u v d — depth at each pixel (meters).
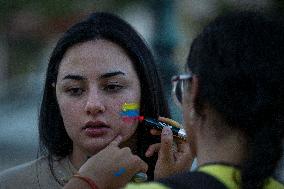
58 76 5.67
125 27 5.75
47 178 5.91
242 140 4.00
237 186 3.90
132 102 5.66
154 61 5.94
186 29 22.19
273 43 3.99
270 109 3.94
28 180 5.93
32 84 24.72
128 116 5.59
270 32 4.02
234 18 4.08
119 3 27.16
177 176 3.94
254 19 4.06
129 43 5.66
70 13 29.56
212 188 3.85
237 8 4.38
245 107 3.92
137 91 5.74
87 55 5.54
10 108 23.33
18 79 29.44
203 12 21.69
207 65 4.01
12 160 21.44
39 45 31.27
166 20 22.30
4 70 32.59
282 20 4.10
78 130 5.58
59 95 5.64
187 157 5.49
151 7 22.55
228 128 4.01
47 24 30.50
